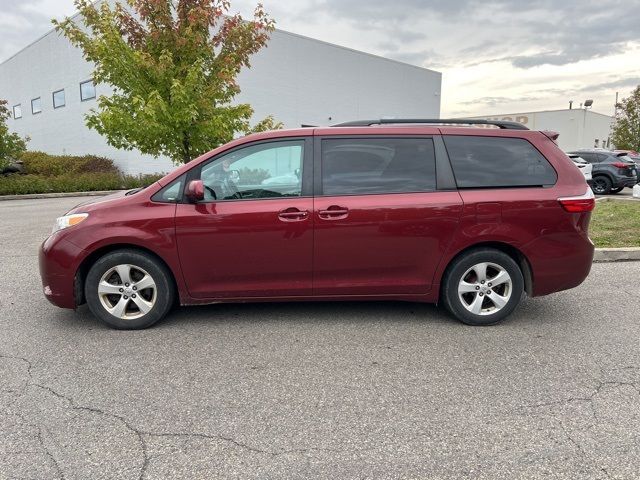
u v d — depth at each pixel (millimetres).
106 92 20781
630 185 16891
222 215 4125
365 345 3969
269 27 8867
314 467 2465
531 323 4465
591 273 6191
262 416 2926
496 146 4387
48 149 26703
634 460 2496
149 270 4203
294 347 3930
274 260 4199
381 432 2760
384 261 4242
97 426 2818
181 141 8383
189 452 2584
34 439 2689
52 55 24641
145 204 4180
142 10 7941
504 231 4227
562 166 4379
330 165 4254
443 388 3256
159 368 3559
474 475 2400
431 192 4234
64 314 4727
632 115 29844
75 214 4238
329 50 25250
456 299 4340
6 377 3412
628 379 3367
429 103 32562
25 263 6898
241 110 8719
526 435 2721
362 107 27641
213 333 4227
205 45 8430
